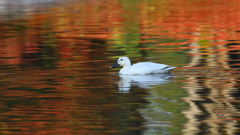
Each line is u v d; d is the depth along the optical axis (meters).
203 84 12.64
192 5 40.66
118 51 18.77
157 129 9.11
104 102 11.01
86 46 20.22
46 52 18.75
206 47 19.23
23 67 15.42
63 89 12.34
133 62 16.33
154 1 45.50
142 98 11.29
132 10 37.06
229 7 37.81
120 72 14.52
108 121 9.60
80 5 41.62
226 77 13.41
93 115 10.04
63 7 39.72
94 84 12.89
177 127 9.20
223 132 8.89
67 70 14.91
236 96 11.31
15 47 20.27
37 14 34.31
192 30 24.95
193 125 9.28
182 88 12.22
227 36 22.38
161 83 12.84
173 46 19.67
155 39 21.89
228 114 9.95
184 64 15.61
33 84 12.95
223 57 16.77
